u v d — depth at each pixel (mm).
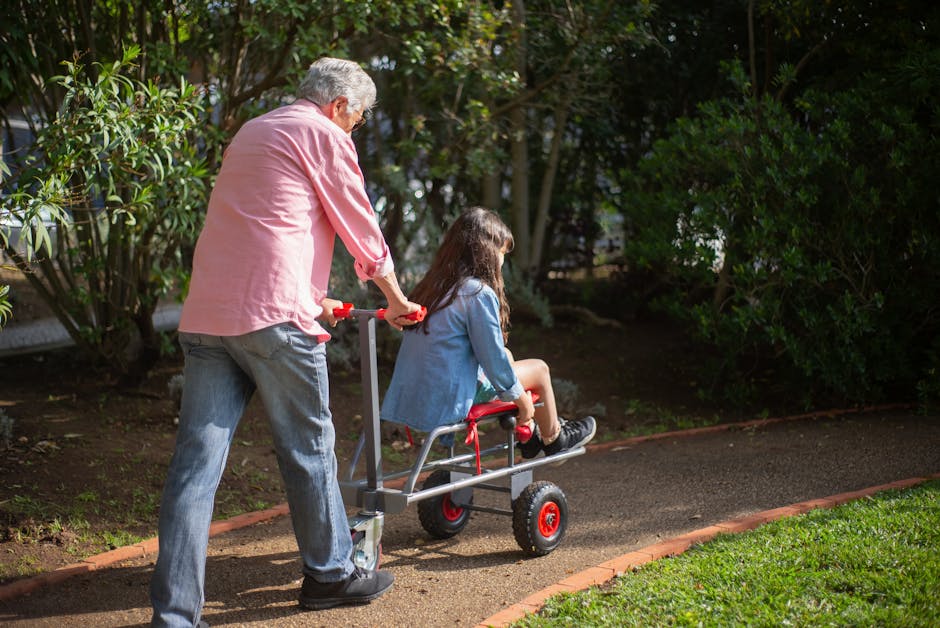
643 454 6035
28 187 4320
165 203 5375
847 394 7031
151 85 4543
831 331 6938
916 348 7266
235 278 3062
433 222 8461
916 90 6824
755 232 6621
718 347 7992
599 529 4434
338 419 6551
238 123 6289
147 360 6562
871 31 7715
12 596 3539
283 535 4383
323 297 3277
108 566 3900
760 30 9008
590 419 4461
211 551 4145
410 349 3887
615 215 11273
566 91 8508
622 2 8289
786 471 5414
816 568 3482
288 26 6207
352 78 3299
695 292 7770
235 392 3193
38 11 5688
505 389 3766
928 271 6777
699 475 5430
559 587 3494
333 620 3350
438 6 6582
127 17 6004
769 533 3982
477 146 8141
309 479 3264
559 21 8156
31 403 6059
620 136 10375
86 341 6539
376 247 3266
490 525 4539
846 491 4938
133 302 6422
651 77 9570
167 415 6074
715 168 7086
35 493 4586
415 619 3355
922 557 3475
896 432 6230
